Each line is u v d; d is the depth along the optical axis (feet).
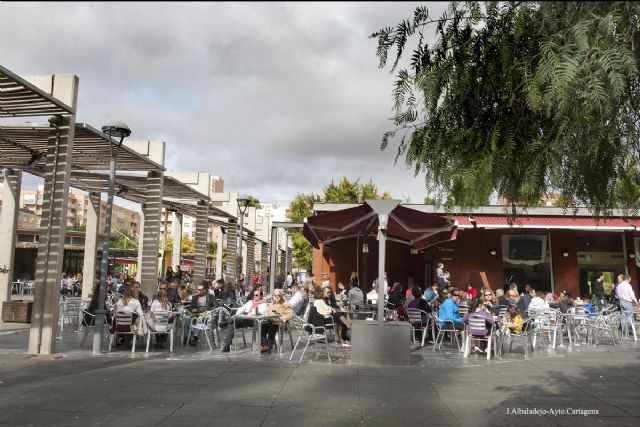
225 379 26.37
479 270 69.31
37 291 33.35
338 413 20.17
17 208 54.70
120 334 38.83
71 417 19.11
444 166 9.71
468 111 9.86
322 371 28.99
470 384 25.99
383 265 33.22
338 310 43.06
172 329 36.58
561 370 30.22
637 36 7.68
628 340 47.44
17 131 39.55
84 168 52.80
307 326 34.76
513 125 9.55
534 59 8.83
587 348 41.29
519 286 68.95
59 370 28.07
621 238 69.82
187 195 69.21
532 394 23.82
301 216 124.77
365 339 31.55
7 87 29.43
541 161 9.02
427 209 61.87
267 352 35.88
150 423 18.49
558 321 43.19
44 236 33.55
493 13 8.99
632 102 8.98
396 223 44.34
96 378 26.07
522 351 39.09
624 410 21.07
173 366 29.76
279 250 129.59
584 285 69.36
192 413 19.88
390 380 26.76
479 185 9.07
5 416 19.11
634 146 9.37
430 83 9.45
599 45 7.72
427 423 18.97
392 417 19.69
